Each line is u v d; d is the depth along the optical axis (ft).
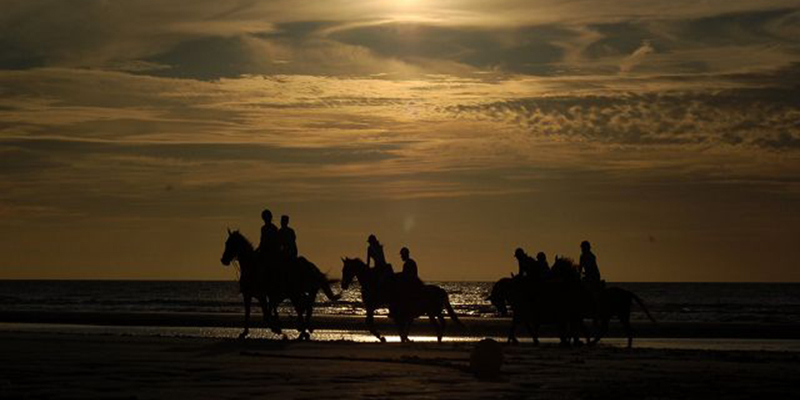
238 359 69.72
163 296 475.31
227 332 143.23
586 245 99.76
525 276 99.60
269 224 95.61
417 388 51.52
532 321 99.14
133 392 48.34
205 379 55.11
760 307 339.98
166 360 67.97
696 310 309.42
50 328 156.56
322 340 97.30
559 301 97.35
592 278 99.19
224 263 95.45
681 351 88.79
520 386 53.52
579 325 100.07
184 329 153.79
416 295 98.07
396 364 66.39
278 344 88.53
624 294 102.06
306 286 95.66
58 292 570.87
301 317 96.63
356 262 98.58
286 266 94.48
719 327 162.91
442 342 99.60
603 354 83.35
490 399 47.09
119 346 82.94
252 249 95.76
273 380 54.80
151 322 172.65
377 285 98.07
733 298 517.96
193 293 546.67
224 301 377.71
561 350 89.66
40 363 64.44
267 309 95.81
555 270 99.04
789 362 74.95
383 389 50.80
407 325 99.60
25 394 46.96
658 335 151.33
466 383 54.49
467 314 252.01
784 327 164.25
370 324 98.58
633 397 48.93
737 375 61.67
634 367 67.97
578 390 51.78
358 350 81.41
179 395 47.16
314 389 50.47
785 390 52.80
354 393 48.83
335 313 263.29
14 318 183.21
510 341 104.73
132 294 515.91
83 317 182.50
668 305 366.84
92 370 59.67
